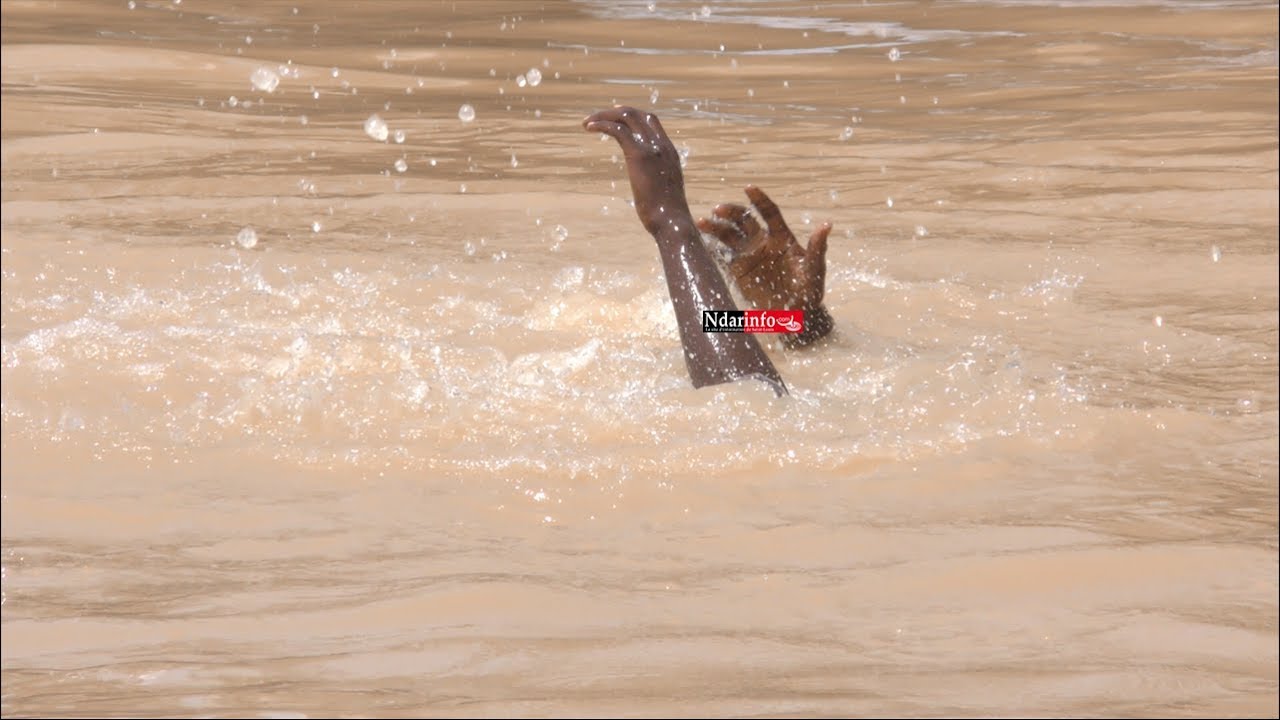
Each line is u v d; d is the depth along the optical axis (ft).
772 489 33.30
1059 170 72.43
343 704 22.00
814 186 69.92
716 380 38.45
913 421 37.35
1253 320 47.39
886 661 24.13
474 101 95.50
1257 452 35.68
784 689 22.71
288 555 29.89
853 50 120.26
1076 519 31.32
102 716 21.71
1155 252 56.44
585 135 83.20
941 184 69.92
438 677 23.36
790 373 40.78
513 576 28.45
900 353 42.88
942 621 26.18
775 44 123.75
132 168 72.08
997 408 38.22
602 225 60.85
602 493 33.06
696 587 27.96
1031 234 59.88
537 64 112.27
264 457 35.29
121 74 99.60
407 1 147.74
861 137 82.48
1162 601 26.94
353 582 28.27
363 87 100.27
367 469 34.55
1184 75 105.29
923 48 121.08
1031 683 23.04
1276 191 66.85
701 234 41.42
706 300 38.83
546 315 46.62
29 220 60.13
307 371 40.42
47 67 99.91
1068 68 110.11
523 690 22.75
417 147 79.66
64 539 30.83
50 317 46.03
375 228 60.13
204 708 21.97
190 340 43.04
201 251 54.75
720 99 97.04
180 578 28.71
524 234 59.06
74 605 27.17
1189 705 22.18
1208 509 31.89
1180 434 36.91
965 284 51.78
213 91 96.02
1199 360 43.39
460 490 33.35
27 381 39.58
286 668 23.85
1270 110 88.53
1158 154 75.92
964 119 88.58
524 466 34.45
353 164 74.54
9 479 33.94
